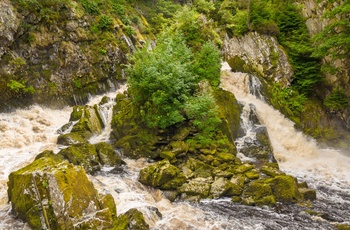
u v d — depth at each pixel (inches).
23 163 388.5
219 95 550.0
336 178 471.5
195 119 471.2
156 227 281.1
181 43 584.1
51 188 257.9
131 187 352.5
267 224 303.0
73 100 685.9
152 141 447.5
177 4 1307.8
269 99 661.3
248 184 379.6
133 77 490.3
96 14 831.1
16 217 269.1
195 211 322.0
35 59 641.6
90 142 479.5
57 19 703.1
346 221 319.0
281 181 371.6
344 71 695.1
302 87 700.7
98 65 772.6
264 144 513.7
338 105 669.9
